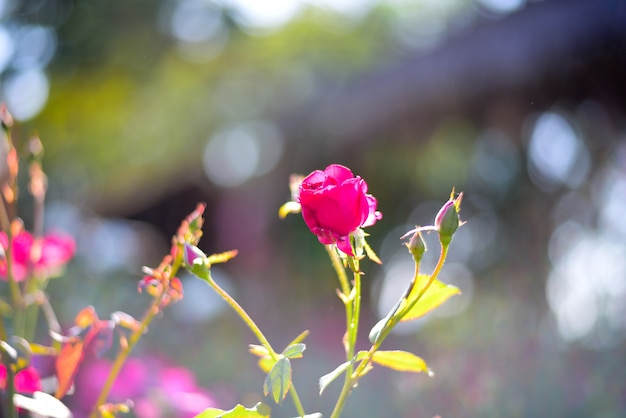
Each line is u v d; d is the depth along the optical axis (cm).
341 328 599
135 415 224
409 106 579
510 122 589
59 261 162
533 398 275
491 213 697
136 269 472
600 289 375
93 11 1031
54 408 109
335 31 1086
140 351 272
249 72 1073
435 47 564
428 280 98
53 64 1032
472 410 258
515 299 404
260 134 961
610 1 457
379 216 104
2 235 141
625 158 544
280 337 576
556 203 585
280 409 321
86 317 124
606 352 307
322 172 103
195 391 223
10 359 108
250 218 780
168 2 1069
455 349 299
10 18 1010
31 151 139
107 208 1123
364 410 309
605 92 521
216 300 421
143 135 1101
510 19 518
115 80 1077
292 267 727
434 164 770
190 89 1108
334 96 634
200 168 1055
